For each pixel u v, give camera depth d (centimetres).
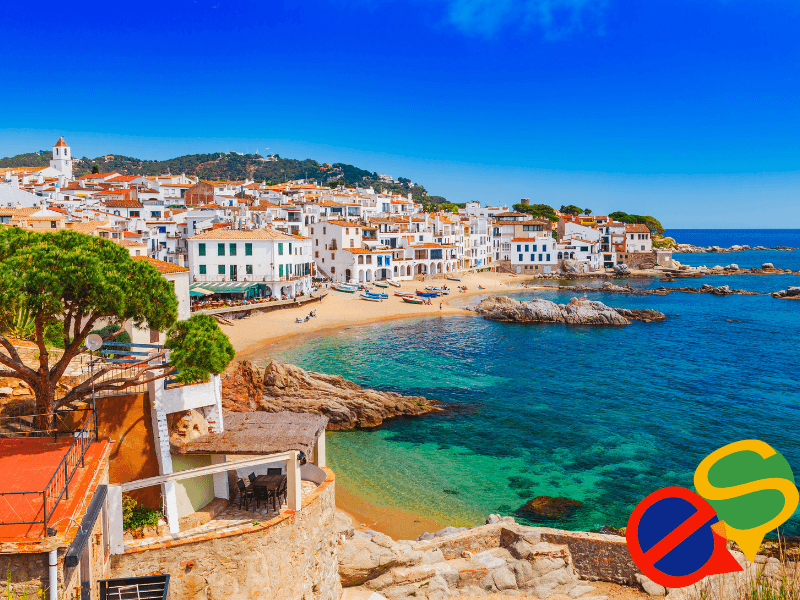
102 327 2708
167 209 13500
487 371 6394
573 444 4172
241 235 9556
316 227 12938
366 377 6034
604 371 6444
